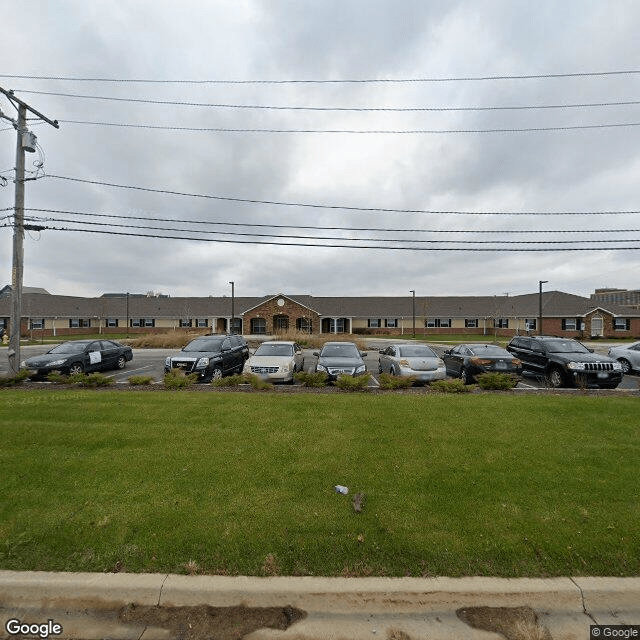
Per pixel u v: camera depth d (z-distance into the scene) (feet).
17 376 31.99
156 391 28.27
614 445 16.67
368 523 10.93
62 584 8.86
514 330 152.15
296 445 16.63
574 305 138.51
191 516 11.24
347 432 18.21
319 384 31.50
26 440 17.11
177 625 8.30
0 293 181.57
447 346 101.55
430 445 16.62
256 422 19.67
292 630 8.16
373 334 161.79
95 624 8.39
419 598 8.64
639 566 9.36
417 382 36.58
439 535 10.39
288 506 11.80
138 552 9.80
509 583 8.87
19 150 36.37
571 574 9.14
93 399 24.67
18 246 36.14
